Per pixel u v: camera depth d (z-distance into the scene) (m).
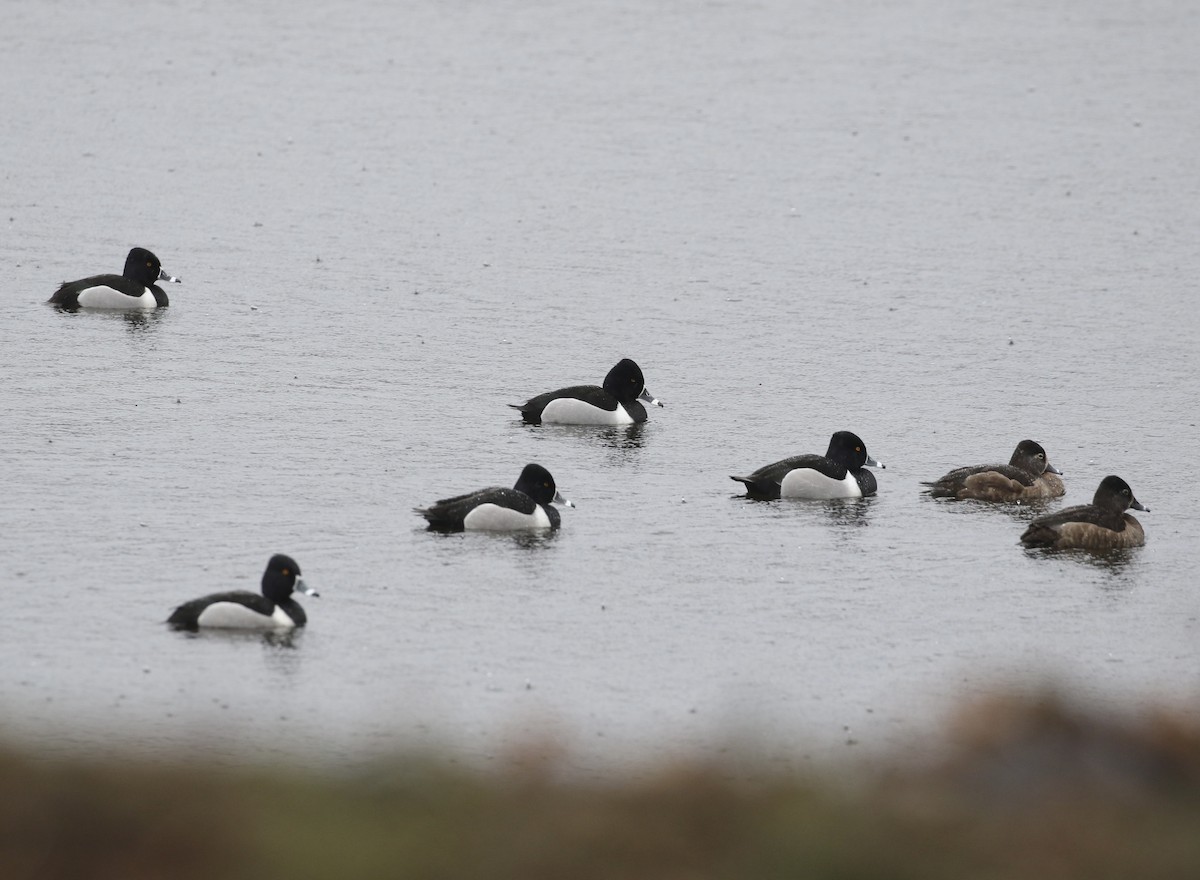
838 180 72.44
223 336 48.28
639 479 36.59
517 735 22.36
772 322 51.91
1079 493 36.56
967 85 91.19
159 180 69.19
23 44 95.25
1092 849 13.59
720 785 14.91
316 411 41.09
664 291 55.44
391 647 26.38
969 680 25.66
